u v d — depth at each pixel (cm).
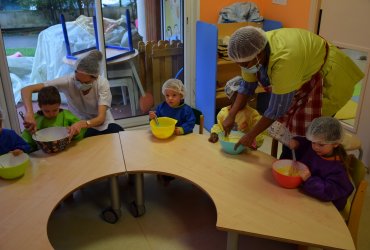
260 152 200
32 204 157
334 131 160
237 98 211
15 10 346
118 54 343
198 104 381
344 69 199
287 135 213
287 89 167
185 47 363
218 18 360
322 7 304
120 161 192
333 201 162
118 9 339
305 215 148
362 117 284
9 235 139
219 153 200
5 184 171
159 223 227
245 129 226
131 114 376
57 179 175
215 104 340
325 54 190
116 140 216
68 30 357
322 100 200
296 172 171
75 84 233
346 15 282
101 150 204
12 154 185
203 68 351
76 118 229
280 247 208
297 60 166
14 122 304
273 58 166
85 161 192
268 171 181
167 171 182
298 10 327
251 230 140
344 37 288
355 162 176
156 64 368
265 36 166
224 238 213
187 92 384
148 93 377
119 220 229
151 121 218
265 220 146
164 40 365
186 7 348
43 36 363
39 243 135
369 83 272
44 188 168
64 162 190
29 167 185
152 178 278
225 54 342
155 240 212
